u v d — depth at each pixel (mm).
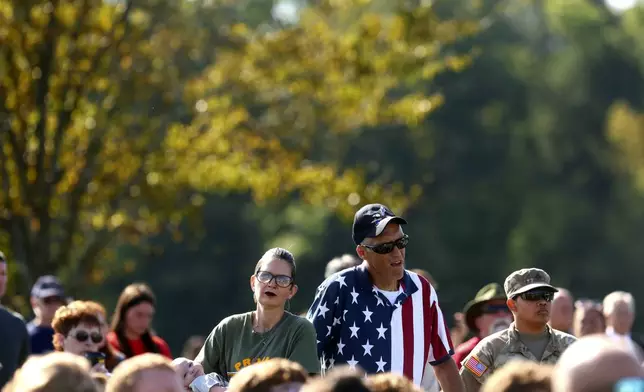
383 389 11188
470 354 17969
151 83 41188
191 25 41844
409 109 44344
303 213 104562
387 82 43906
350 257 20875
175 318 103250
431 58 43531
